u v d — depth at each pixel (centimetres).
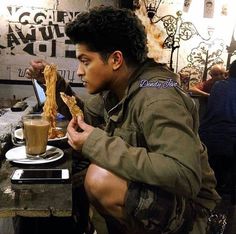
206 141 306
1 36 417
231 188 300
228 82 308
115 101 151
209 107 311
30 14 414
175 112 118
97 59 127
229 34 394
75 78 429
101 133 123
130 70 135
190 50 398
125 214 128
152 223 124
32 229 161
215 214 258
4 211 99
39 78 183
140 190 123
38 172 124
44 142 138
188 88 402
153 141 118
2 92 427
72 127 129
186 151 113
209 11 390
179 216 128
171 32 394
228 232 244
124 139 131
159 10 389
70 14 416
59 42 422
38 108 249
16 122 195
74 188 167
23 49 421
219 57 399
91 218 160
